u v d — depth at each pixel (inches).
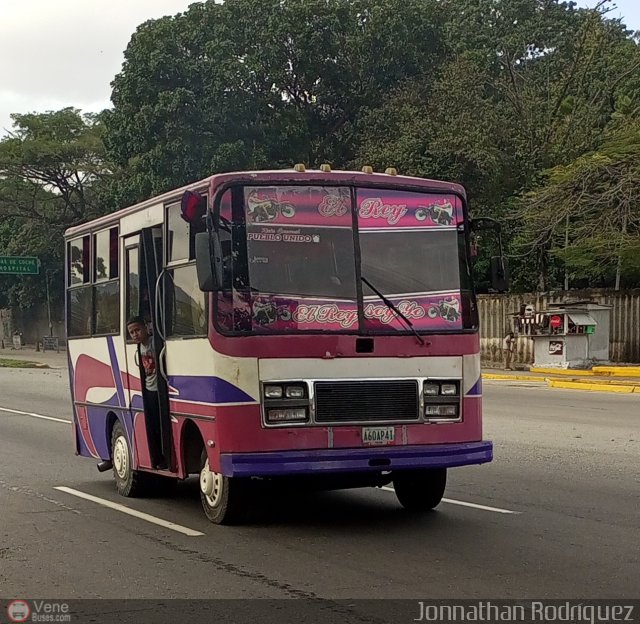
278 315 309.9
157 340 356.8
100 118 2164.1
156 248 362.3
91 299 434.6
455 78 1513.3
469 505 369.7
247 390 304.5
